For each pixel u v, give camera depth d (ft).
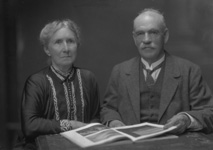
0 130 8.22
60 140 4.53
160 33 5.47
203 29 7.98
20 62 7.90
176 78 5.52
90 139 4.33
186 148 3.93
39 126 5.10
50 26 5.50
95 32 7.85
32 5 7.68
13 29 7.76
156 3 7.84
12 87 8.10
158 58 5.67
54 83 5.57
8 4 7.58
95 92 5.99
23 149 5.19
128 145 4.07
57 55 5.46
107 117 5.67
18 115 8.34
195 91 5.49
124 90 5.75
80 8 7.74
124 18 7.83
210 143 4.14
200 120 4.98
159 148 3.94
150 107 5.57
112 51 7.93
